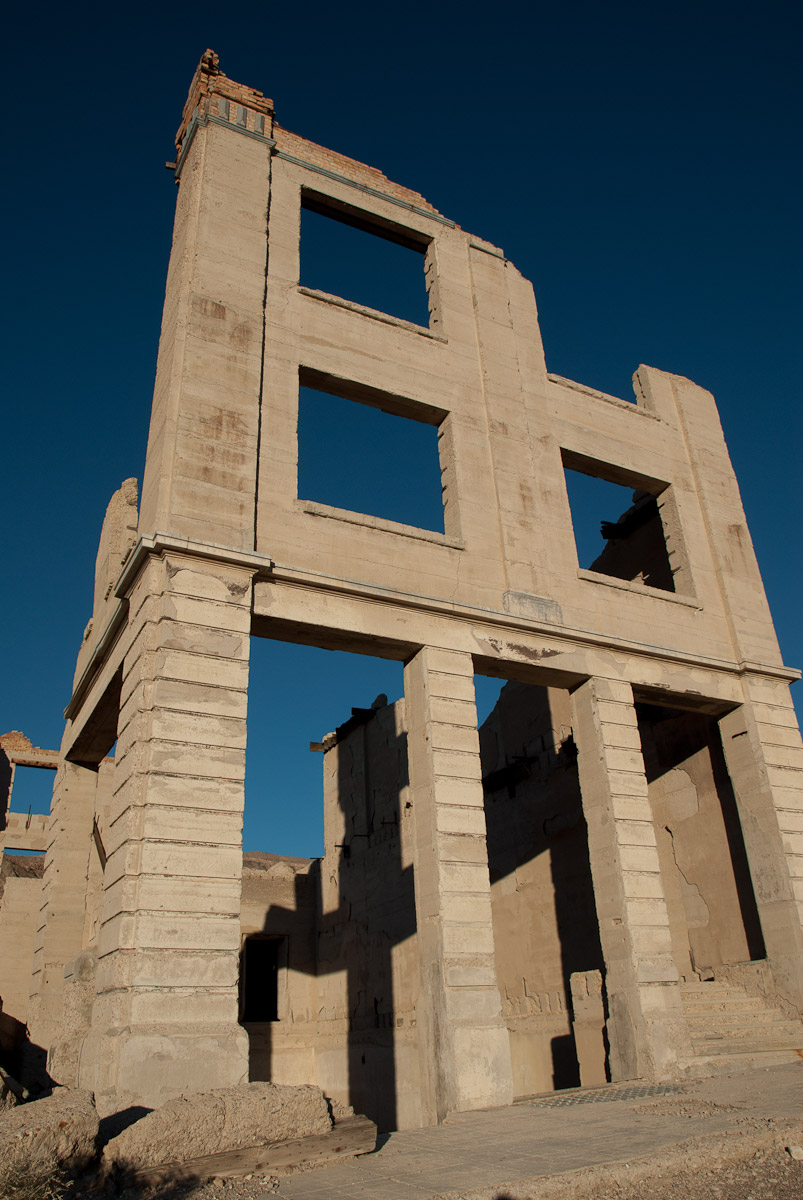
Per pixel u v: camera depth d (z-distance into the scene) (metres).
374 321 17.50
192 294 15.13
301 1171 7.04
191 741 11.62
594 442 19.59
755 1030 15.05
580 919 20.06
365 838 25.09
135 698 11.84
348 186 18.88
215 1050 10.05
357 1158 7.49
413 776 14.17
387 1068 21.91
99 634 17.17
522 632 15.81
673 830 19.97
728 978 17.06
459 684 14.59
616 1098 10.91
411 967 21.58
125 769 11.52
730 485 21.34
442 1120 11.52
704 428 21.84
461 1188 6.09
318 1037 26.02
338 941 25.77
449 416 17.50
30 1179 5.79
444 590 15.47
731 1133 7.34
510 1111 10.70
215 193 16.52
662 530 21.84
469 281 19.61
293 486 14.77
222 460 13.98
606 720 16.02
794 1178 6.41
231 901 11.02
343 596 14.18
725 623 19.20
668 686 17.30
